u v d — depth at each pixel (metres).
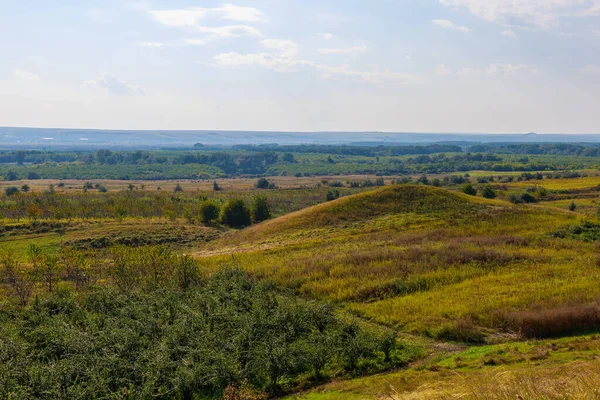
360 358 17.31
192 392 15.44
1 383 14.62
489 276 27.50
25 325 20.59
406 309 22.67
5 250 31.56
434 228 44.75
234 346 17.53
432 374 15.24
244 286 26.39
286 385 16.00
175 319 20.55
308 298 26.14
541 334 18.73
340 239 42.91
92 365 16.05
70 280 30.67
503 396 9.69
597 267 28.80
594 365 13.23
